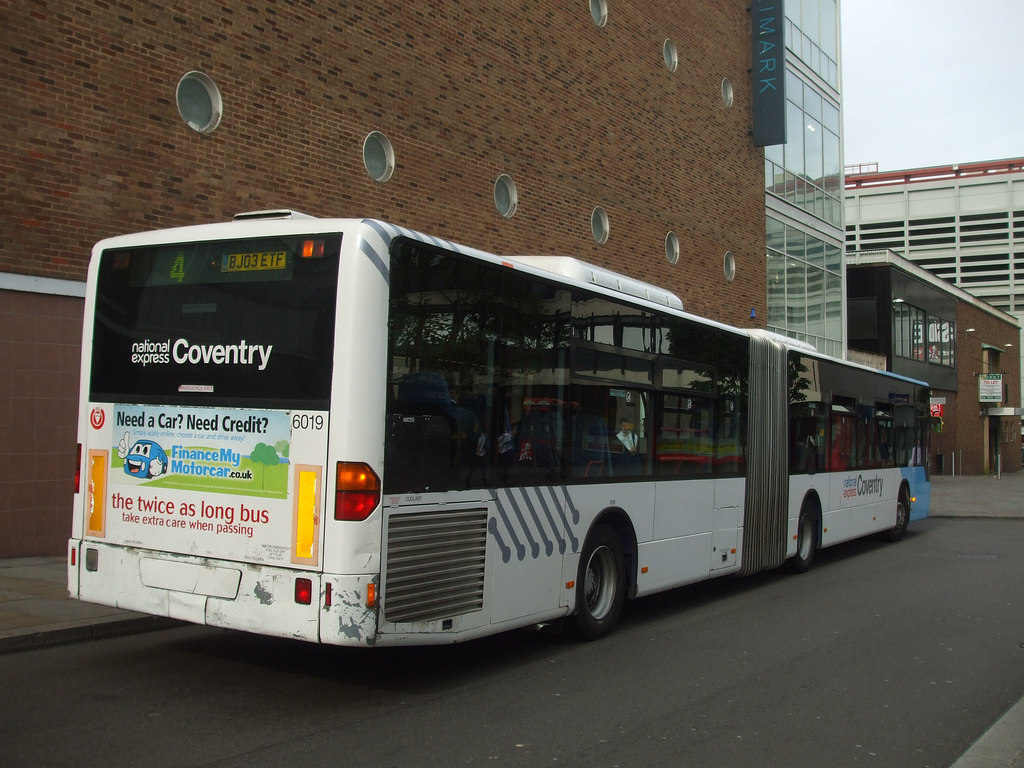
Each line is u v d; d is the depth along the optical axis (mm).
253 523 5824
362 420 5613
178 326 6273
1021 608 10430
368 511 5586
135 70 10648
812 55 28625
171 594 6082
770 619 9523
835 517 14172
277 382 5844
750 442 11164
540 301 7312
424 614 5977
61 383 10344
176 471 6148
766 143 24156
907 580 12484
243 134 11703
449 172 14719
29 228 9875
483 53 15500
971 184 117375
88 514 6500
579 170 17828
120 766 4758
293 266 5898
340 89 12938
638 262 19641
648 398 8961
